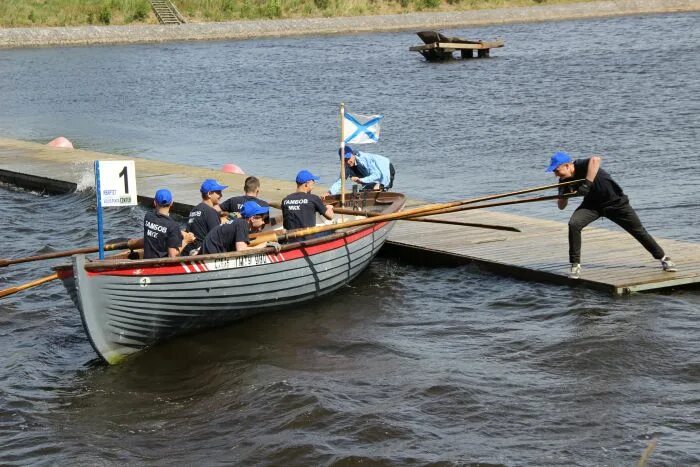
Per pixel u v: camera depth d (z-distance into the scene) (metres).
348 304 18.52
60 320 17.84
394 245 21.55
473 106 47.88
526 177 31.30
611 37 80.38
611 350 15.27
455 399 13.66
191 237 17.50
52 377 15.19
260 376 14.85
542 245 20.83
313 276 18.11
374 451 12.15
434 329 16.86
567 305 17.44
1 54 81.75
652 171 31.08
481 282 19.33
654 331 15.98
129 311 15.38
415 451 12.12
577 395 13.71
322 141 40.62
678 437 12.31
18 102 56.88
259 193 27.31
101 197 16.19
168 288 15.67
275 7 99.88
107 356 15.38
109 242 24.00
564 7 103.75
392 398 13.77
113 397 14.36
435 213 18.09
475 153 35.94
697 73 54.81
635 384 14.03
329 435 12.65
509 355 15.40
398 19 98.44
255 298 17.12
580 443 12.23
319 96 54.53
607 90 50.50
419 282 19.70
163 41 90.31
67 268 15.01
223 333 16.98
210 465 12.04
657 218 25.05
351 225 17.67
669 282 17.86
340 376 14.73
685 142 35.75
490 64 66.25
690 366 14.59
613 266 18.88
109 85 62.78
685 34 79.38
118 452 12.52
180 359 15.79
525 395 13.77
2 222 26.61
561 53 70.44
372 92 55.22
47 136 44.62
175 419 13.52
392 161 34.97
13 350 16.34
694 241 22.70
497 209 26.98
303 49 81.25
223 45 86.00
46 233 25.31
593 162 17.42
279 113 49.12
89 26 91.19
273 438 12.64
